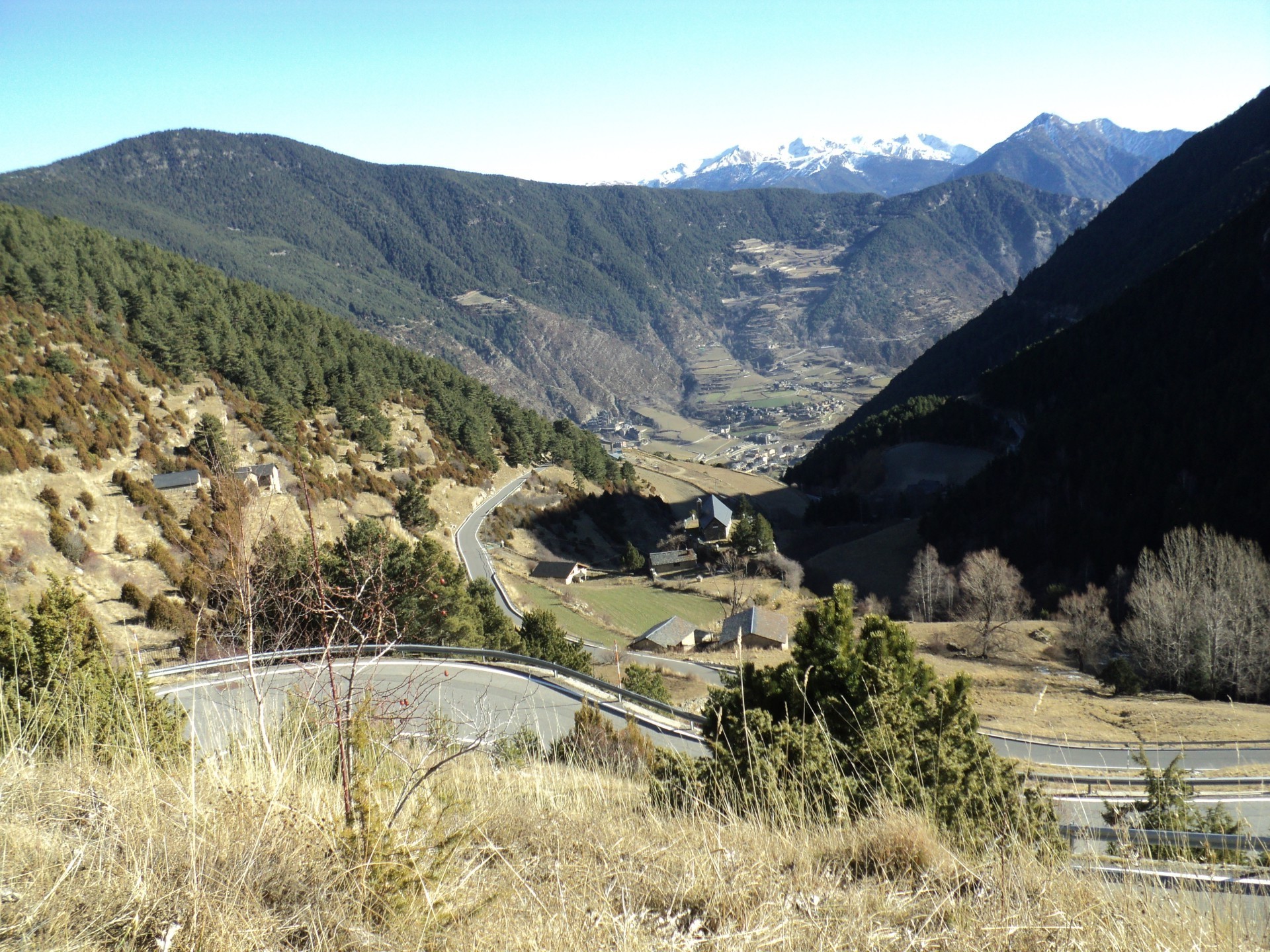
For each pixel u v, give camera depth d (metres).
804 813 4.46
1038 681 34.50
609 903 2.89
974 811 4.88
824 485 122.75
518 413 108.12
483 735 5.01
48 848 2.71
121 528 43.16
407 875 2.84
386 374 104.06
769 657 37.88
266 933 2.48
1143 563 38.84
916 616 52.91
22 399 50.41
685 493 117.88
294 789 3.52
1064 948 2.54
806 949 2.61
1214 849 4.52
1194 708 27.83
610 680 23.67
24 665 6.15
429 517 68.81
